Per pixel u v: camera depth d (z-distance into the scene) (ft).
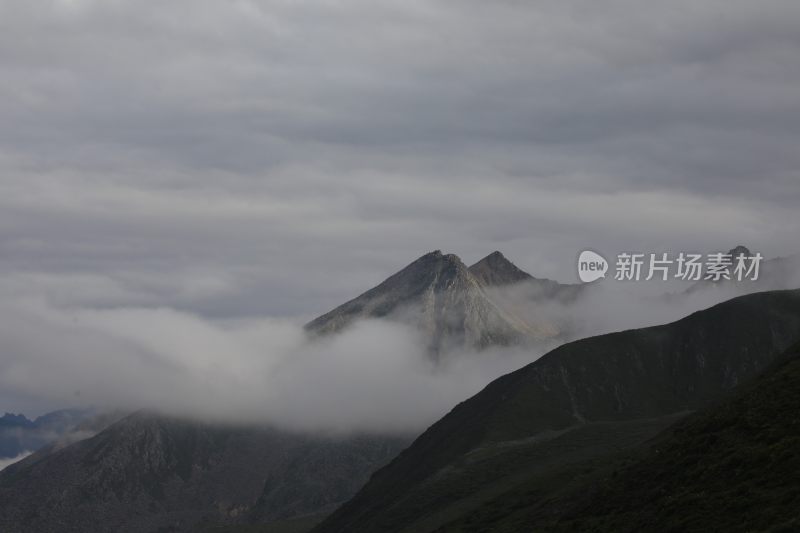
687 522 320.29
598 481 481.46
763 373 476.54
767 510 299.79
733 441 361.51
